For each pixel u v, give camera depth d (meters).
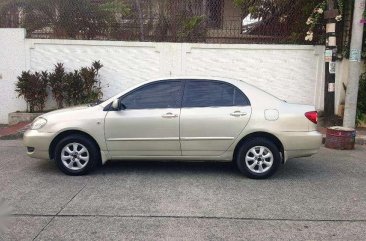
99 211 5.28
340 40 11.69
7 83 11.86
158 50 11.76
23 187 6.24
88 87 11.45
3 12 11.91
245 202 5.67
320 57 11.73
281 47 11.75
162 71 11.84
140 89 6.90
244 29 11.94
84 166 6.84
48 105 11.80
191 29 11.94
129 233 4.64
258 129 6.68
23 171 7.13
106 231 4.68
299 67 11.85
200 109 6.75
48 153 6.85
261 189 6.25
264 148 6.74
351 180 6.82
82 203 5.56
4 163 7.68
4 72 11.82
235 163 7.32
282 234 4.66
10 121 11.48
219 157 6.84
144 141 6.77
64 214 5.17
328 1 10.72
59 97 11.47
